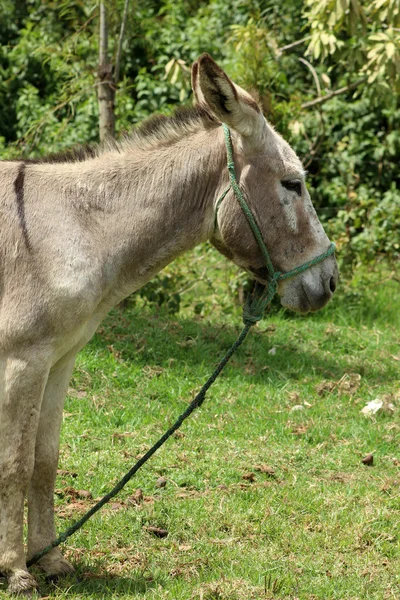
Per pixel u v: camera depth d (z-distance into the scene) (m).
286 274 4.34
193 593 4.16
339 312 9.52
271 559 4.59
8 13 13.49
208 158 4.29
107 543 4.68
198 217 4.32
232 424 6.45
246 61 9.41
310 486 5.50
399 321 9.42
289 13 12.28
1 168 4.20
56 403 4.28
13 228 4.01
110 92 8.62
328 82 10.27
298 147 11.23
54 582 4.21
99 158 4.34
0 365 3.99
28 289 3.94
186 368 7.37
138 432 6.13
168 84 11.46
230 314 9.23
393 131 11.71
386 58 8.62
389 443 6.31
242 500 5.25
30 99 11.83
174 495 5.28
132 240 4.21
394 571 4.55
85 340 4.23
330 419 6.73
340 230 10.28
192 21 12.73
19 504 4.00
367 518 5.08
